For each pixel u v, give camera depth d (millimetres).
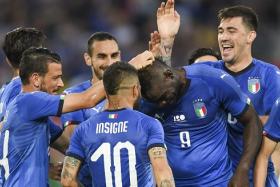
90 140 19172
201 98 20344
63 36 64688
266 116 22156
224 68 22562
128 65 19219
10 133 20375
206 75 20422
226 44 22203
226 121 21094
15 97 21078
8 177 20375
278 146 22891
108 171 18953
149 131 18906
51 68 20531
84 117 23156
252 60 22516
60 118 22875
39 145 20297
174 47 62938
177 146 20750
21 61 20656
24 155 20250
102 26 66000
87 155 19297
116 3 68188
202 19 66688
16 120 20219
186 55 62812
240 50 22172
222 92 20312
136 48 63969
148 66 19641
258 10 66625
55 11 67062
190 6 66688
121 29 65250
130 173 18844
